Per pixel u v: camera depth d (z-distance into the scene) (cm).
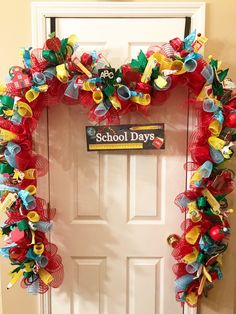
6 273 195
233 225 193
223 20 181
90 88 168
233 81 185
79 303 198
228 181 176
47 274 178
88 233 194
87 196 192
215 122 170
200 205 177
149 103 172
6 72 183
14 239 169
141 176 191
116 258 196
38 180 187
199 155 175
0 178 170
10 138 166
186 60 164
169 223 194
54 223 192
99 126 183
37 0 178
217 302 199
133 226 194
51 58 165
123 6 178
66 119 186
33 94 167
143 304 199
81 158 189
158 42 181
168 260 196
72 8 178
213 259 181
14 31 181
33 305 197
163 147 184
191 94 182
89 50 181
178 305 199
